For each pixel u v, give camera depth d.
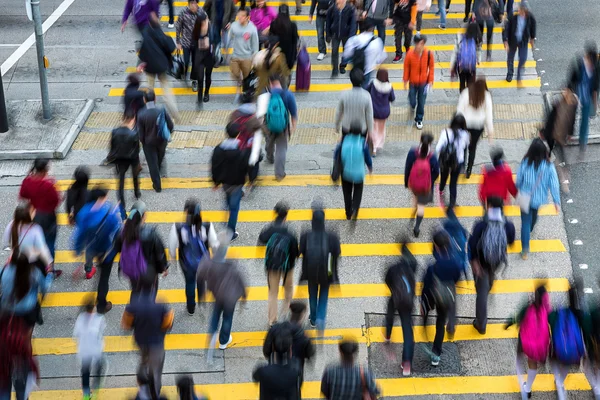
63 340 10.84
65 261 12.26
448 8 20.92
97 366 9.62
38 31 15.05
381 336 10.84
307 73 16.77
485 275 10.45
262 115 13.48
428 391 10.04
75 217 11.08
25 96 16.86
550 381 10.19
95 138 15.51
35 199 10.93
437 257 9.70
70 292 11.64
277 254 10.23
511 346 10.72
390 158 14.88
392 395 9.96
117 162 12.48
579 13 20.59
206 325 11.05
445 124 15.89
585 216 13.34
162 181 14.16
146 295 9.27
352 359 8.38
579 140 14.73
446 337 10.81
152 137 13.12
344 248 12.55
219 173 12.02
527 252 12.25
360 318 11.17
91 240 10.63
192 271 10.61
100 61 18.41
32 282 9.38
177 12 20.64
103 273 10.80
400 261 9.94
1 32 19.73
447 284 9.73
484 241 10.21
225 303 10.07
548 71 17.78
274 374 8.32
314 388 10.02
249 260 12.30
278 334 8.51
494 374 10.30
